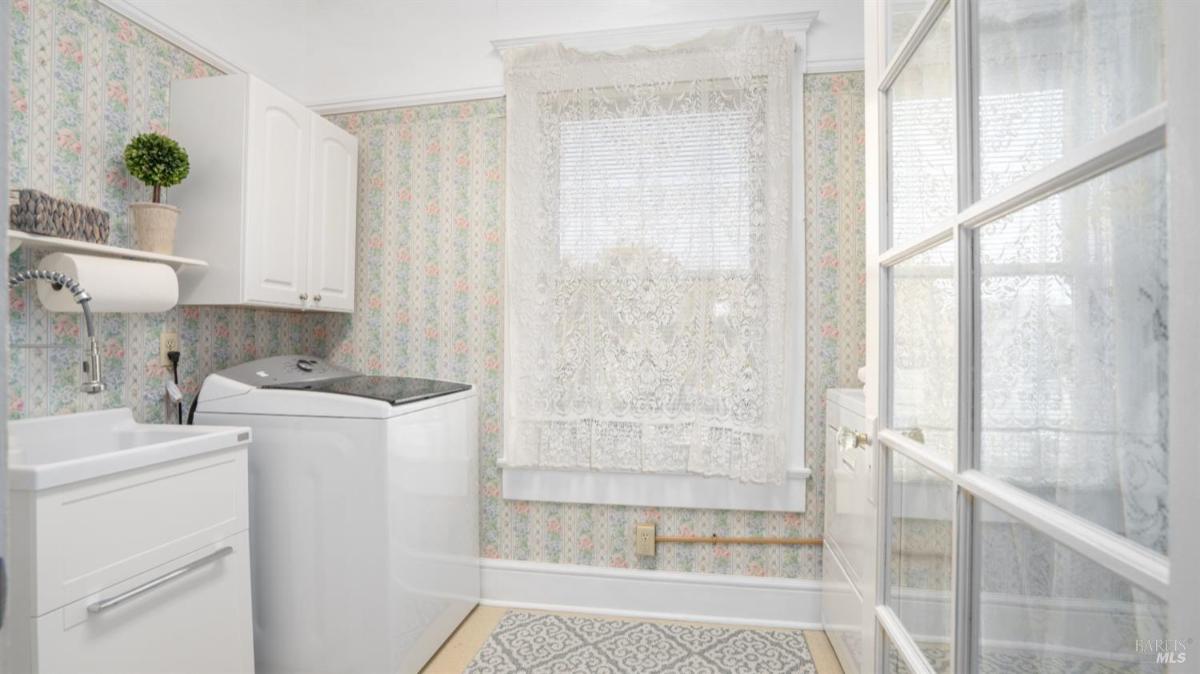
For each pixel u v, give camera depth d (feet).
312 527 5.58
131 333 5.78
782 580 7.08
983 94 2.45
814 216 6.97
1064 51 1.94
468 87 7.74
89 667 3.73
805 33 6.95
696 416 6.89
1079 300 1.87
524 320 7.28
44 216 4.43
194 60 6.46
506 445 7.50
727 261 6.85
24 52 4.81
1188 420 1.32
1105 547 1.71
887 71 3.52
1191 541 1.31
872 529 3.74
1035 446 2.09
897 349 3.50
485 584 7.68
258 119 6.08
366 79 7.99
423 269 7.89
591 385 7.14
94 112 5.38
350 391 5.83
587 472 7.41
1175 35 1.35
